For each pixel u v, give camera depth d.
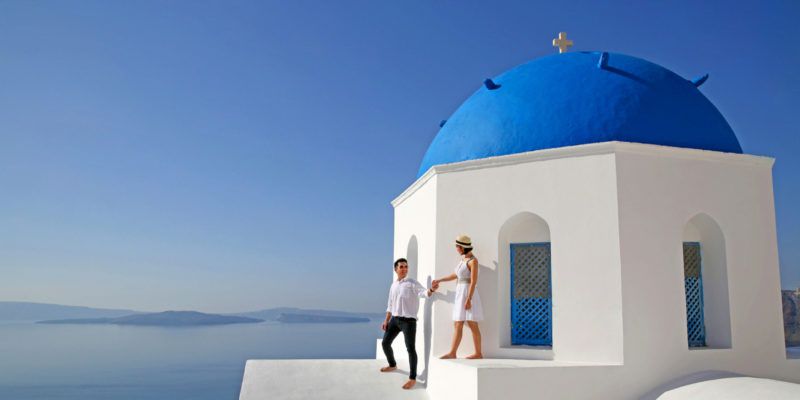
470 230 8.09
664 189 7.49
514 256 8.14
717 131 8.40
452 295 8.07
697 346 7.89
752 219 7.96
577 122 7.98
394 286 8.32
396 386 7.98
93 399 67.12
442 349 8.00
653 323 7.16
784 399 5.72
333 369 8.54
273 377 8.16
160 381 85.75
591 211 7.38
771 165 8.19
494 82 9.62
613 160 7.34
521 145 8.17
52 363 127.12
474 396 6.52
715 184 7.81
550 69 8.98
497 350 7.73
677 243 7.43
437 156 9.30
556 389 6.71
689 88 8.78
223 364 117.00
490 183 8.08
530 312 7.97
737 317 7.67
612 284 7.14
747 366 7.59
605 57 8.58
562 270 7.44
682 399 6.46
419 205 9.30
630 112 7.95
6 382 86.75
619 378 6.92
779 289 7.98
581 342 7.21
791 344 18.31
